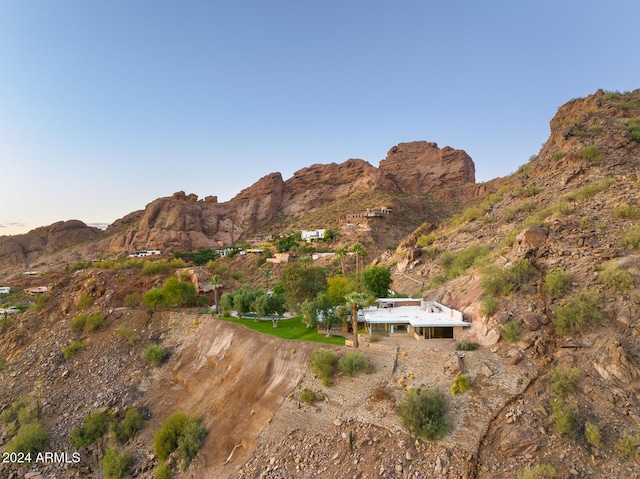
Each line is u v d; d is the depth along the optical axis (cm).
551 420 2712
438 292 5316
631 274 3431
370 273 6356
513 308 3803
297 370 4072
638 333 3027
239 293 6294
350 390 3575
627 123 8194
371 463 2867
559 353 3166
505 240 5984
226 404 4122
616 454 2441
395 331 4653
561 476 2395
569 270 3866
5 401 5025
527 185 8525
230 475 3350
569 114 10294
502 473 2517
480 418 2891
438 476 2620
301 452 3225
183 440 3766
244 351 4666
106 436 4191
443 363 3447
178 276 7488
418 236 10281
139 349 5572
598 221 4638
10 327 6906
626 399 2686
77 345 5728
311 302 4994
